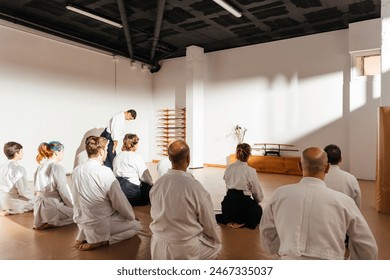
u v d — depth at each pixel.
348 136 6.16
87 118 7.18
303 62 6.71
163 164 3.33
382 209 3.47
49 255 2.27
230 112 7.74
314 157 1.25
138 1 5.23
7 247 2.44
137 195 3.70
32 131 6.02
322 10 5.55
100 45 7.22
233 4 5.35
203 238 1.82
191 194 1.65
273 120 7.10
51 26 6.28
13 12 5.57
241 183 2.88
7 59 5.62
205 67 8.16
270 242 1.42
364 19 5.86
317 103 6.53
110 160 5.05
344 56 6.22
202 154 8.08
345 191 2.02
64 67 6.65
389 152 3.44
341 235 1.16
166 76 8.91
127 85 8.34
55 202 2.92
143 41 7.47
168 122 8.84
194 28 6.57
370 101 5.78
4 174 3.44
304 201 1.20
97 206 2.37
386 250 2.35
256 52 7.37
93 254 2.28
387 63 3.70
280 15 5.82
